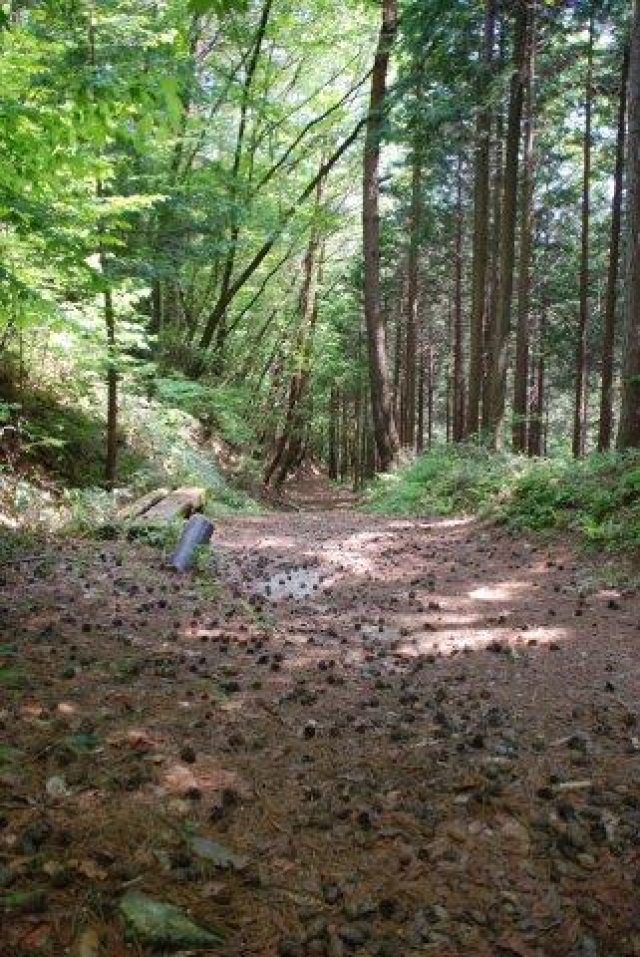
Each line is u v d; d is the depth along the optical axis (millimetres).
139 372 15297
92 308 12180
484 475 14930
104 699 4453
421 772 3975
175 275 14508
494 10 17031
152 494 12039
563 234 30438
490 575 9141
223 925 2734
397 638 6539
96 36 9875
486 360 28438
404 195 27609
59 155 5996
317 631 6562
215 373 25891
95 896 2748
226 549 10273
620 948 2801
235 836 3271
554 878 3170
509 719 4742
